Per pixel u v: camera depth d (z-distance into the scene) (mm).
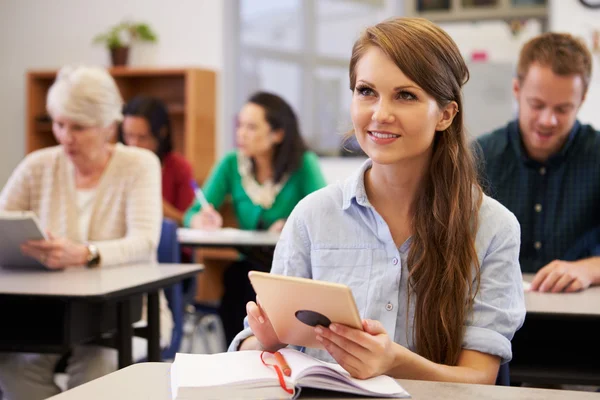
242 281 3633
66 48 6113
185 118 5555
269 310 1139
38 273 2230
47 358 2305
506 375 1504
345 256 1415
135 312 2221
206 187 3914
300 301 1072
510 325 1351
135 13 5930
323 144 5730
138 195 2541
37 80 5957
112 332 2141
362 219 1416
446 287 1338
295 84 5816
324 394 1067
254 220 3756
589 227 2297
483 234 1380
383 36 1280
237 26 5922
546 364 1942
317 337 1109
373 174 1408
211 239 3318
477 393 1079
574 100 2117
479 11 5016
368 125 1293
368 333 1107
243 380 1073
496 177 2328
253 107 3707
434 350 1339
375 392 1055
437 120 1318
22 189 2586
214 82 5715
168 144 4125
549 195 2299
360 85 1296
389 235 1381
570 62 2088
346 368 1109
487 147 2344
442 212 1358
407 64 1256
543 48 2131
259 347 1333
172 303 2617
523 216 2316
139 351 2371
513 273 1381
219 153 5820
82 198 2568
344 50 5668
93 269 2314
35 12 6188
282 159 3723
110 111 2521
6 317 2164
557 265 2018
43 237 2242
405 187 1393
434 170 1377
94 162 2566
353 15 5613
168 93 5746
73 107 2443
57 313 2133
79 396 1065
